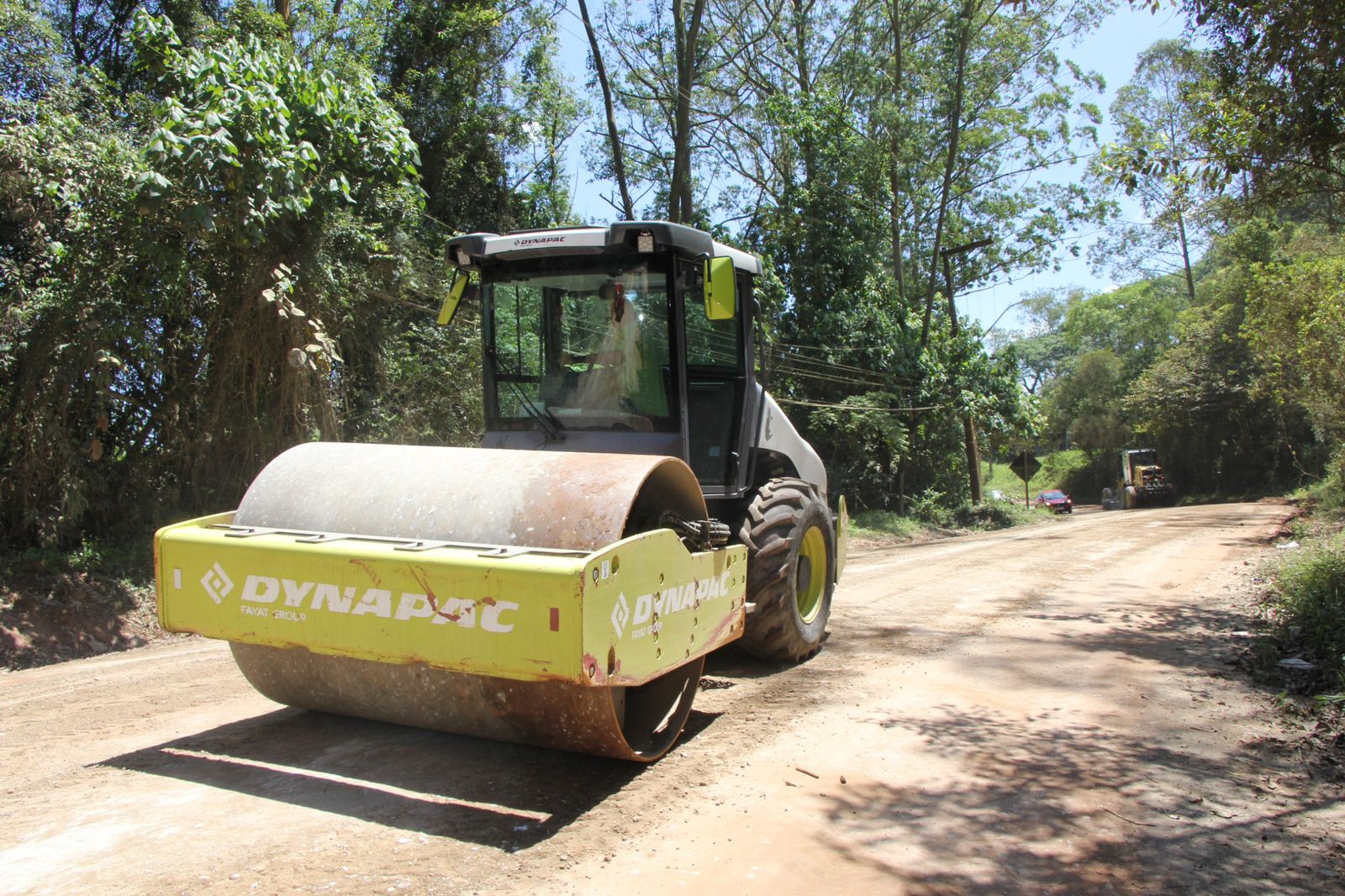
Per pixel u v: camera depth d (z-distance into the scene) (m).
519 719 4.43
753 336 7.02
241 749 4.80
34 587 8.88
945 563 14.12
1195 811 4.22
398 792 4.22
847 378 26.17
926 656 7.23
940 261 34.62
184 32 15.54
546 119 23.02
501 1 21.28
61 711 5.67
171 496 10.55
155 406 10.44
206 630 4.49
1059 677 6.58
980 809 4.19
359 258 11.23
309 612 4.24
